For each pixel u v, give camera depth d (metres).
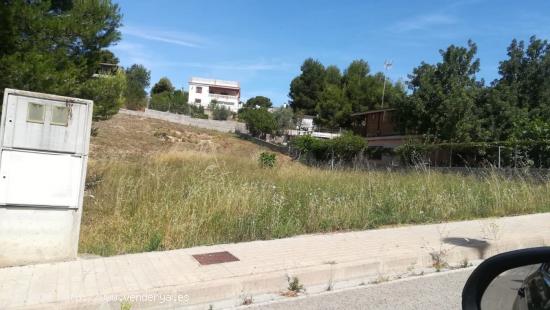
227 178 11.62
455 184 13.39
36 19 9.72
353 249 7.23
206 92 108.94
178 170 14.88
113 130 38.06
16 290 5.09
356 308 5.16
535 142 19.12
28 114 5.90
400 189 12.04
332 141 38.53
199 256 6.68
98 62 11.73
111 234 7.73
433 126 32.84
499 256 2.96
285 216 9.09
